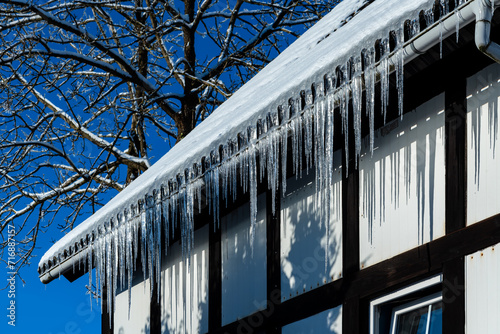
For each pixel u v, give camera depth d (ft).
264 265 29.58
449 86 23.11
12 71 50.21
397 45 20.92
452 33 19.80
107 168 51.39
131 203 30.91
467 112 22.53
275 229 29.35
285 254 28.68
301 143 24.54
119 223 32.17
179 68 57.88
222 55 55.72
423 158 23.68
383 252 24.63
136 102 56.49
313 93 23.56
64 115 55.06
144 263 31.37
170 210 31.14
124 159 54.13
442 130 23.18
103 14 55.47
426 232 23.24
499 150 21.43
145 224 30.83
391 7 21.94
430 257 22.84
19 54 48.16
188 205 28.78
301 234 28.12
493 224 21.26
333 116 24.07
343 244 26.17
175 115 53.67
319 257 27.14
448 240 22.41
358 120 22.43
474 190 22.02
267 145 25.50
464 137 22.49
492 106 21.77
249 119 25.20
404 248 23.89
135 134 57.11
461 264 21.94
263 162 25.71
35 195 54.60
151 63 56.18
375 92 23.59
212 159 27.45
